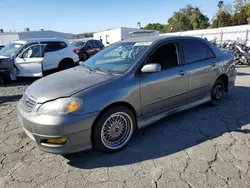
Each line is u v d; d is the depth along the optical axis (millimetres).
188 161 2580
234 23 38781
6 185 2227
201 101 4070
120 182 2250
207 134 3252
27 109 2588
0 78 7223
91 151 2848
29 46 7141
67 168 2506
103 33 35344
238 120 3736
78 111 2412
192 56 3795
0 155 2791
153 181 2250
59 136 2355
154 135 3258
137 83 2906
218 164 2506
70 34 40812
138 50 3262
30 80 7914
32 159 2693
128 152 2816
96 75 2967
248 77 7422
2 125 3746
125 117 2875
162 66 3283
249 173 2336
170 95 3375
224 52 4680
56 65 7801
